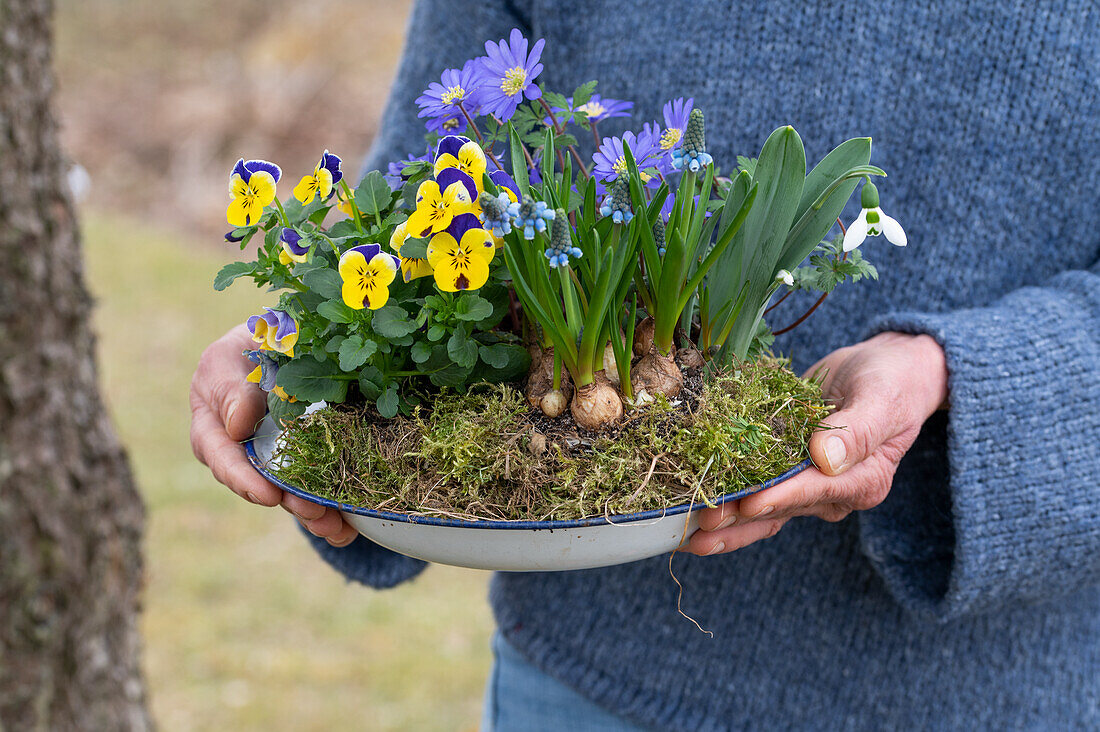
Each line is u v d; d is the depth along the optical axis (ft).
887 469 3.67
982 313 3.87
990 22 3.98
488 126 3.63
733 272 3.51
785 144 3.39
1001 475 3.78
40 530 4.64
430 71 4.41
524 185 3.44
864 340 3.95
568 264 3.42
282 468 3.55
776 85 4.10
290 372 3.51
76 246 4.69
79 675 4.79
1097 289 3.92
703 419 3.42
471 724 8.79
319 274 3.44
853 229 3.39
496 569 3.45
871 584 4.21
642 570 4.36
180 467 12.85
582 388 3.43
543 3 4.33
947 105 4.03
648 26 4.20
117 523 4.91
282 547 11.50
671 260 3.40
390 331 3.39
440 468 3.42
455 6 4.38
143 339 16.31
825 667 4.29
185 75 26.76
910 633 4.22
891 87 4.05
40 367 4.58
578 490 3.37
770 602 4.28
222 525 11.77
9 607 4.61
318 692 9.15
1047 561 3.87
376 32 27.43
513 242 3.42
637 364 3.52
